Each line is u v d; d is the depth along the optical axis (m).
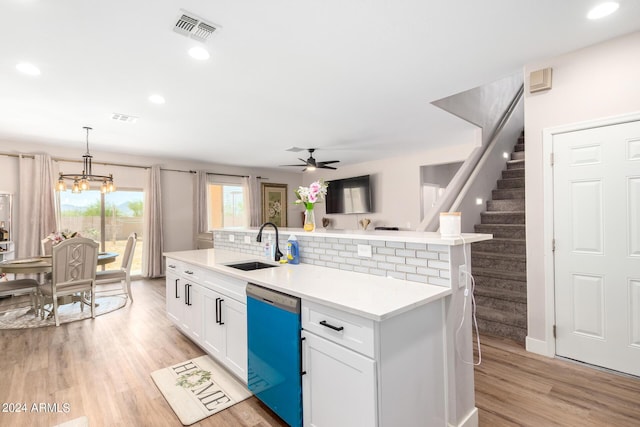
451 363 1.66
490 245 3.60
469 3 1.84
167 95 3.11
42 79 2.71
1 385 2.28
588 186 2.40
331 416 1.48
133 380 2.34
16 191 4.88
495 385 2.19
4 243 4.41
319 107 3.57
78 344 3.00
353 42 2.24
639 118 2.17
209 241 6.10
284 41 2.20
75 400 2.09
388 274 1.92
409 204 6.60
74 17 1.88
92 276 3.82
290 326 1.67
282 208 8.53
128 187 6.00
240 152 6.00
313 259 2.45
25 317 3.81
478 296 3.22
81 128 4.21
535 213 2.66
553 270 2.57
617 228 2.29
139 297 4.74
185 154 6.09
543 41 2.28
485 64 2.62
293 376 1.65
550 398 2.03
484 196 4.26
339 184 7.86
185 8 1.83
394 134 4.85
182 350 2.86
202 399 2.09
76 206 5.54
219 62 2.48
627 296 2.26
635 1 1.84
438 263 1.69
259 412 1.97
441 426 1.64
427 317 1.55
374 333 1.28
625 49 2.22
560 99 2.50
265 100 3.31
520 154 4.87
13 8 1.78
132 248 4.47
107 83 2.81
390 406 1.34
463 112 4.03
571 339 2.50
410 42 2.26
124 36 2.09
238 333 2.17
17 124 3.99
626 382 2.19
